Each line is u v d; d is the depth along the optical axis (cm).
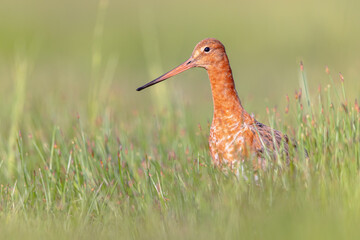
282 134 1577
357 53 3584
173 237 1292
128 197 1548
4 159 1966
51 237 1357
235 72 3925
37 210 1496
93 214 1527
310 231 1180
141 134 2092
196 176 1548
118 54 4628
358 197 1312
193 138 1989
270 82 3453
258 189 1422
